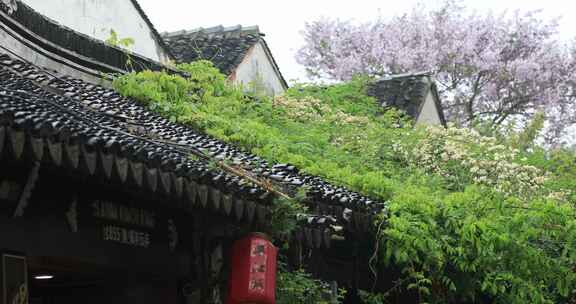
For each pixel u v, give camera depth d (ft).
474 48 112.98
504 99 113.50
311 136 54.08
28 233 27.78
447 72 113.70
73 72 48.01
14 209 27.07
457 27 114.73
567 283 45.44
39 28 45.27
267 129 50.85
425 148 57.77
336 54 119.03
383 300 44.29
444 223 44.06
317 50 120.06
